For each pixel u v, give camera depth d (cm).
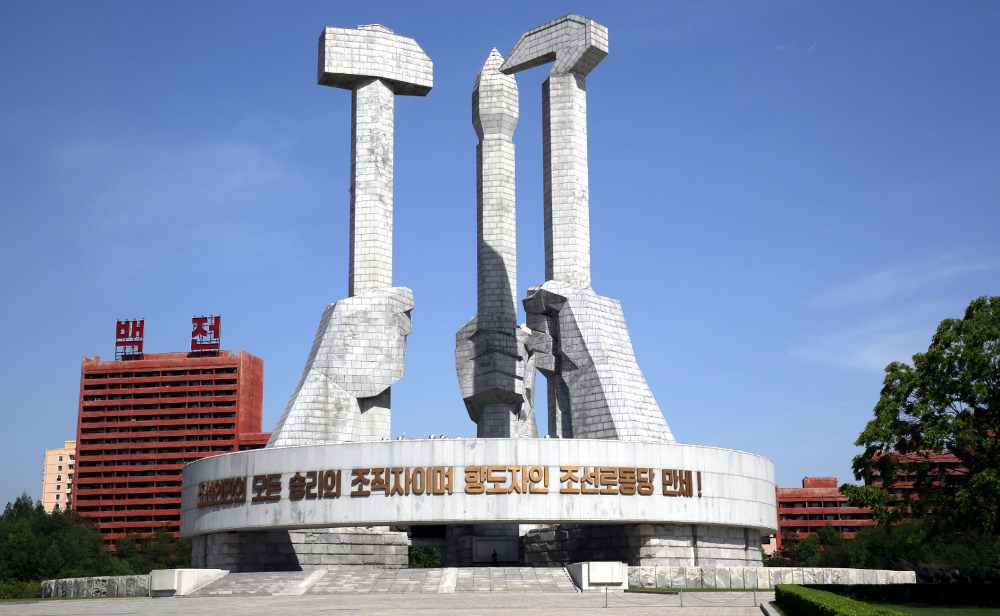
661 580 5169
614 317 6694
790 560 12662
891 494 4706
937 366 4550
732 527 6019
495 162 7588
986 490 4219
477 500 5438
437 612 3691
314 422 6675
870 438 4650
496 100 7569
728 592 4744
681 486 5675
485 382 7425
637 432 6222
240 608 4094
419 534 7356
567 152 6875
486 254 7512
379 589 4906
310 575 5234
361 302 6981
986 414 4478
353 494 5522
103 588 5731
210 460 6081
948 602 4322
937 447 4531
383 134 7250
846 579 5444
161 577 5153
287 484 5669
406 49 7388
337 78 7281
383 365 6919
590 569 4784
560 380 6644
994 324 4541
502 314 7475
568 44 7006
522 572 5144
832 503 15125
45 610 4303
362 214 7119
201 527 6031
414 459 5509
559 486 5472
